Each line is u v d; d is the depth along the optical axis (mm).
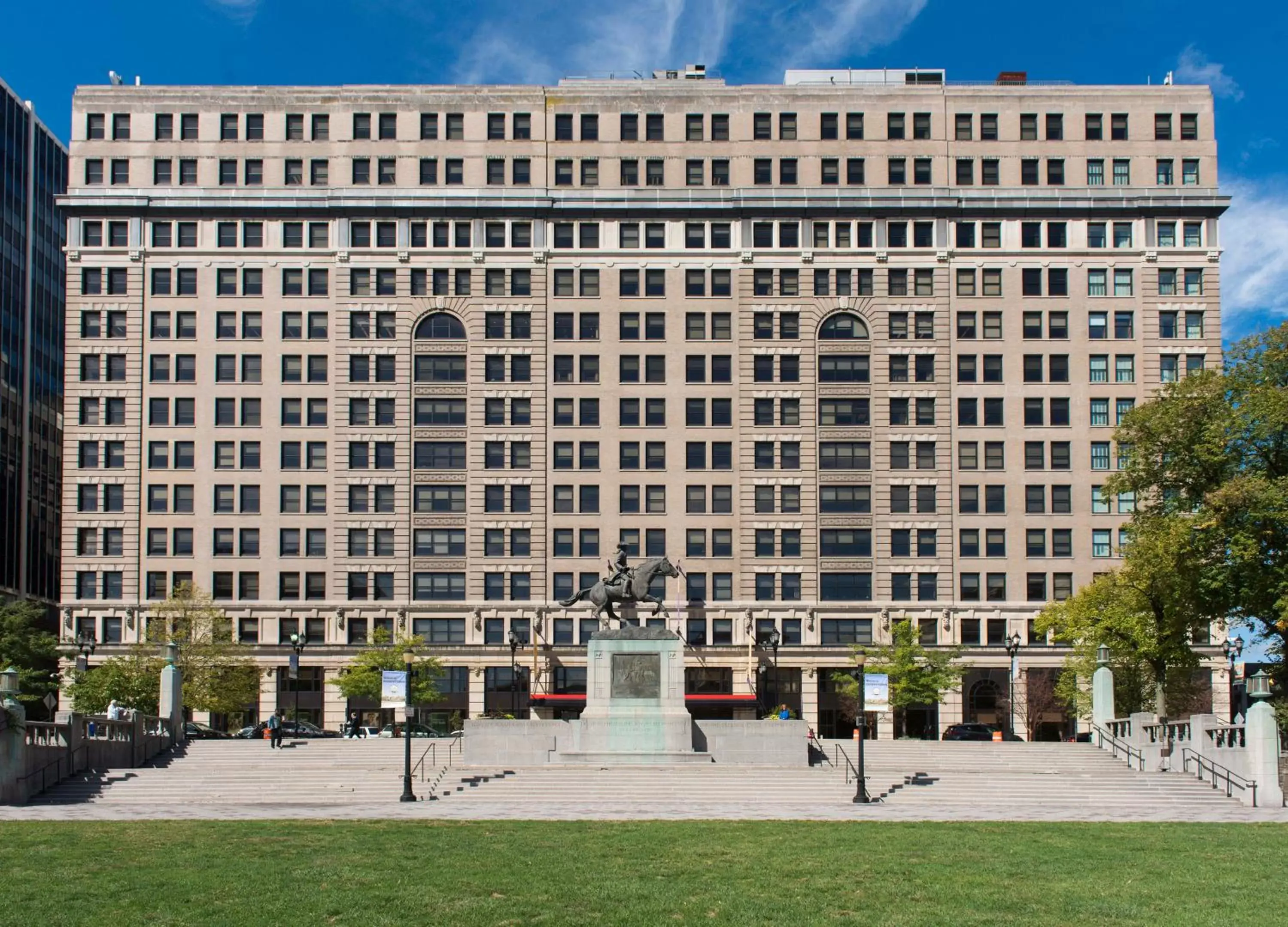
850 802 52656
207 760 62719
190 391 110625
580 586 109688
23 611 104125
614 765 61250
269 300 111500
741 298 112125
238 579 109250
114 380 110750
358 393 110812
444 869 33062
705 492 110812
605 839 39000
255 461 110500
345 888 30469
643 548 110125
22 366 132625
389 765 61125
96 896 29531
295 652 87250
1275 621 63812
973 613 108875
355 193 111688
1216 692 104438
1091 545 109625
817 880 31953
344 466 110250
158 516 109750
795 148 114250
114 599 108688
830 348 111750
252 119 113812
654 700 62844
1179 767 60812
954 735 92312
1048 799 54438
